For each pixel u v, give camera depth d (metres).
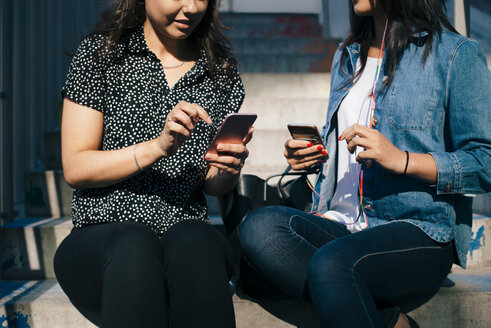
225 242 1.29
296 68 4.27
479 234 1.89
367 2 1.37
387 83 1.34
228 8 5.47
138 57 1.34
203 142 1.36
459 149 1.26
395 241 1.19
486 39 2.28
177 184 1.31
